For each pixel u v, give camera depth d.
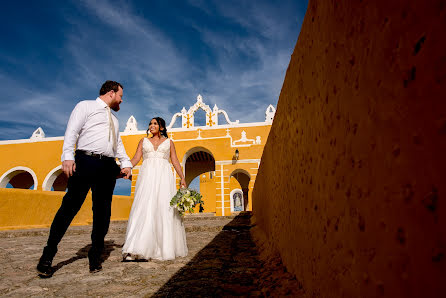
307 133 1.20
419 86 0.39
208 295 1.58
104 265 2.54
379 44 0.51
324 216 0.93
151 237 2.74
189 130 17.77
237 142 17.50
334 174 0.81
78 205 2.29
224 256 2.80
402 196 0.43
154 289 1.75
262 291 1.60
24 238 4.83
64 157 2.24
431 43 0.36
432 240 0.36
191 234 5.06
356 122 0.64
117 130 2.72
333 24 0.82
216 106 20.08
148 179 3.01
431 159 0.36
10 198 6.00
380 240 0.51
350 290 0.68
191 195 2.99
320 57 0.98
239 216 9.91
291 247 1.61
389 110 0.48
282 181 2.04
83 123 2.40
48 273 2.12
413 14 0.40
